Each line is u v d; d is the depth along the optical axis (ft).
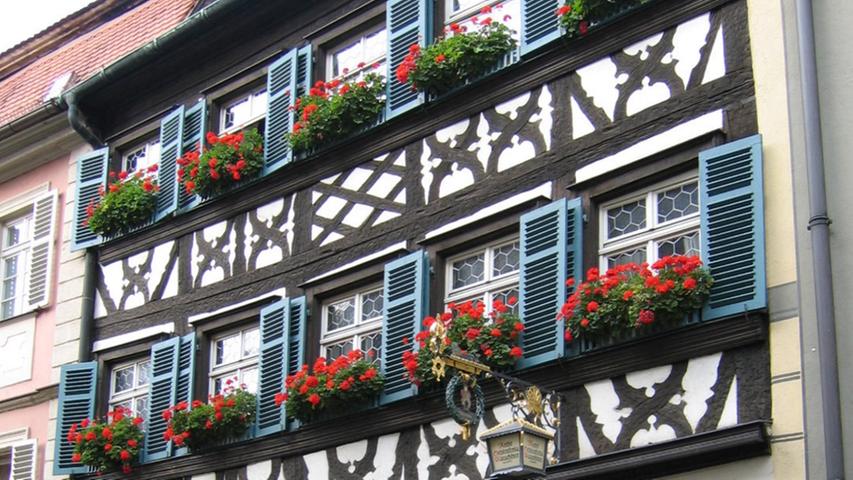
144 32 64.13
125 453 51.37
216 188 52.08
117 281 56.44
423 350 40.98
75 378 55.57
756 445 32.91
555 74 41.16
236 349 50.62
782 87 35.22
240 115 54.65
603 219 38.93
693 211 36.73
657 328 35.58
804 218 33.71
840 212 33.12
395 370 42.88
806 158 33.96
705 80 37.06
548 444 36.04
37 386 58.03
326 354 46.80
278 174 50.11
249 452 47.47
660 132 37.73
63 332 57.82
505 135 42.27
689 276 34.86
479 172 42.75
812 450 31.99
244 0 52.60
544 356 38.11
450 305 40.57
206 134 54.90
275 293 48.62
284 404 46.19
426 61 44.16
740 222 34.68
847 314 32.22
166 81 57.93
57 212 60.49
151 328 53.88
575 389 37.47
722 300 34.42
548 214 39.42
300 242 48.62
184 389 51.11
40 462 56.85
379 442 43.04
